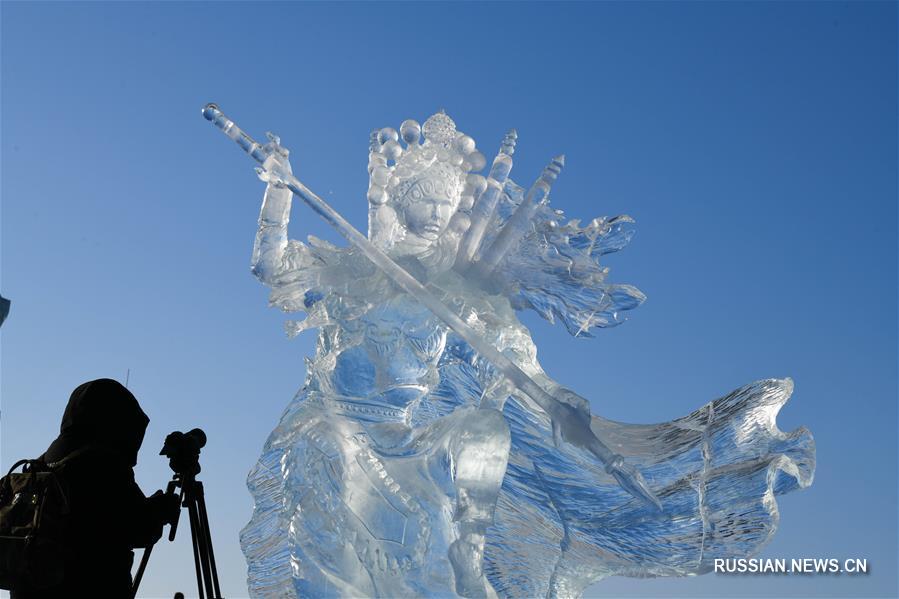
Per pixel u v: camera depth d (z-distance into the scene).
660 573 5.80
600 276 6.36
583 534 6.02
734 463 5.81
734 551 5.64
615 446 6.15
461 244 6.25
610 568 5.93
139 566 4.96
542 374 6.18
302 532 5.82
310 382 6.13
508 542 6.19
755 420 5.85
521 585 6.12
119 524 4.68
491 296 6.25
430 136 6.48
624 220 6.50
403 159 6.38
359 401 6.01
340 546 5.82
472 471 5.51
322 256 6.16
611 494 6.05
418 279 6.05
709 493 5.74
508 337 6.19
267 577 6.23
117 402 4.93
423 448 5.86
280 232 6.12
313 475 5.87
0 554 4.55
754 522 5.59
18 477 4.68
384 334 6.00
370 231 6.45
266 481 6.30
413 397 6.09
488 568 6.16
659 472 5.94
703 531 5.71
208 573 5.10
